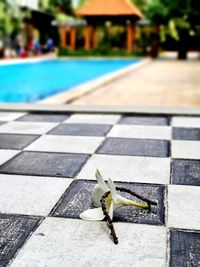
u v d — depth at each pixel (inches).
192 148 17.2
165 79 58.2
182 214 10.3
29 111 27.0
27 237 9.0
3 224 9.7
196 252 8.3
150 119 24.4
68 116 25.6
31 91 61.6
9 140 18.8
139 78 60.4
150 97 38.1
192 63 100.7
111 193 9.5
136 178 13.3
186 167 14.5
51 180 13.0
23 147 17.5
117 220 9.9
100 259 8.1
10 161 15.3
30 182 12.9
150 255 8.2
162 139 18.9
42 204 11.0
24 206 10.9
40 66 106.0
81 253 8.3
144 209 10.6
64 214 10.3
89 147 17.4
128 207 10.7
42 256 8.2
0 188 12.3
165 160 15.4
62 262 8.0
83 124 22.8
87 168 14.4
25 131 20.9
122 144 17.9
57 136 19.6
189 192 11.9
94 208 10.2
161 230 9.3
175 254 8.2
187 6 109.5
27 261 8.0
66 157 15.8
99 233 9.2
